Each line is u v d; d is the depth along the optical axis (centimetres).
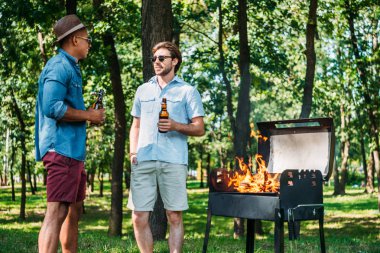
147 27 1009
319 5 1819
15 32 1650
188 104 516
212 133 4000
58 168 439
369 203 3203
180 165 508
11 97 2341
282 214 470
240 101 1538
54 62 455
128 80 2166
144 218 515
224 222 2512
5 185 6525
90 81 1803
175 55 525
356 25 2256
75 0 1431
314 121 561
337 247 832
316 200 502
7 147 3111
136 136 534
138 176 513
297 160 575
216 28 2202
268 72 2084
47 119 450
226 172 532
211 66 1973
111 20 1598
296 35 2020
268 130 604
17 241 838
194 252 705
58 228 438
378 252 793
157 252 701
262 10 1844
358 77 2136
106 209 3288
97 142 2989
